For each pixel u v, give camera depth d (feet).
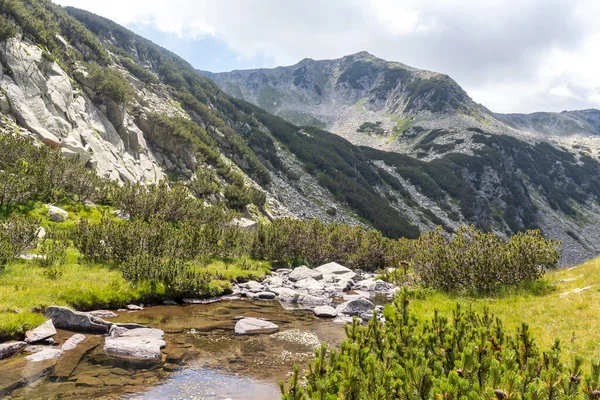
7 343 31.12
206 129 245.65
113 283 50.14
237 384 28.09
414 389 17.78
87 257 61.16
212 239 81.20
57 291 43.73
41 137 114.01
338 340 40.78
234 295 61.36
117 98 158.71
